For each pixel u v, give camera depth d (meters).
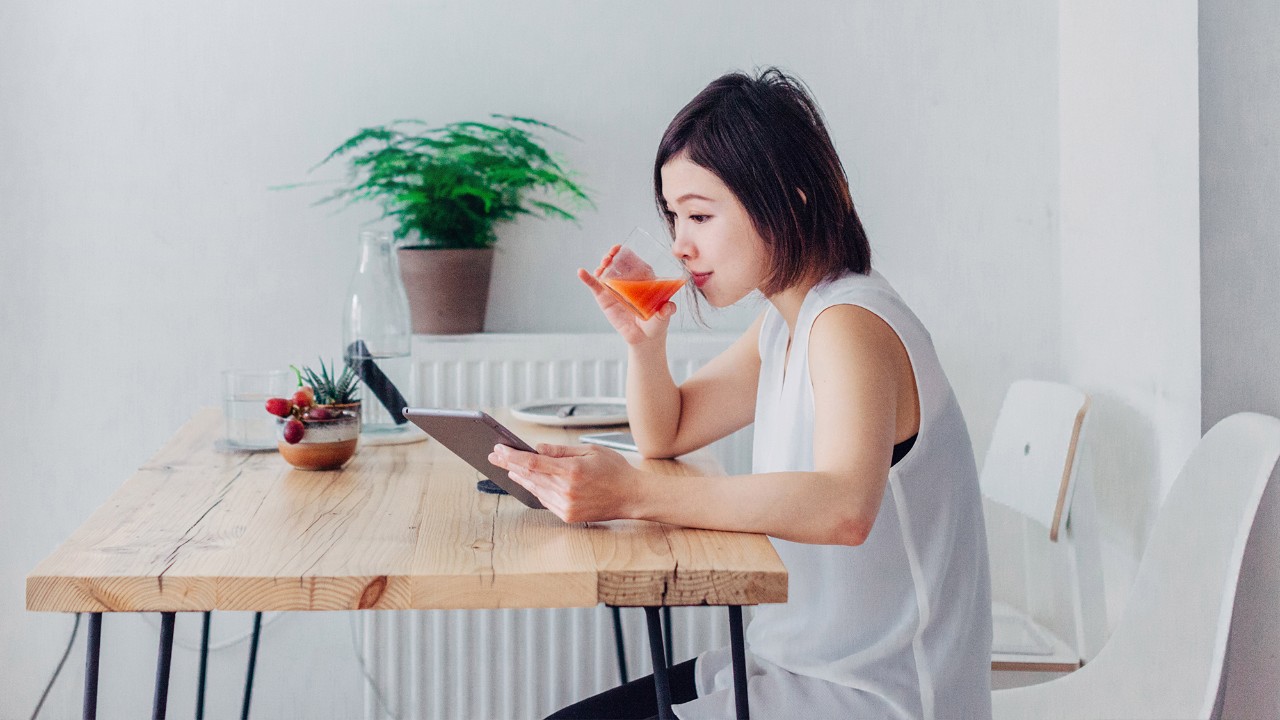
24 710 2.17
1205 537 1.26
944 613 1.13
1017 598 2.27
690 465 1.40
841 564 1.12
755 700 1.12
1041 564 2.21
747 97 1.14
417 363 2.06
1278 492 1.44
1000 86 2.22
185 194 2.14
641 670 2.18
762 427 1.29
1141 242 1.79
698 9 2.20
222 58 2.13
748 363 1.44
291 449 1.34
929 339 1.11
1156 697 1.29
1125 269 1.87
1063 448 1.75
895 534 1.11
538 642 2.17
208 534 1.04
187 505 1.17
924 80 2.22
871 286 1.12
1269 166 1.47
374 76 2.16
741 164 1.12
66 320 2.13
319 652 2.23
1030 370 2.26
